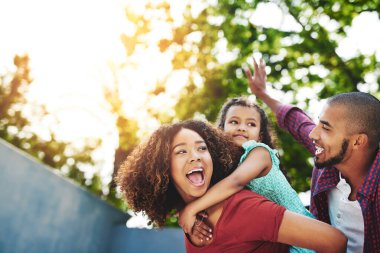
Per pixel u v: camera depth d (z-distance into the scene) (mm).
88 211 7406
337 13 9562
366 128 1922
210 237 1804
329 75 10000
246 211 1748
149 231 7949
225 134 2318
